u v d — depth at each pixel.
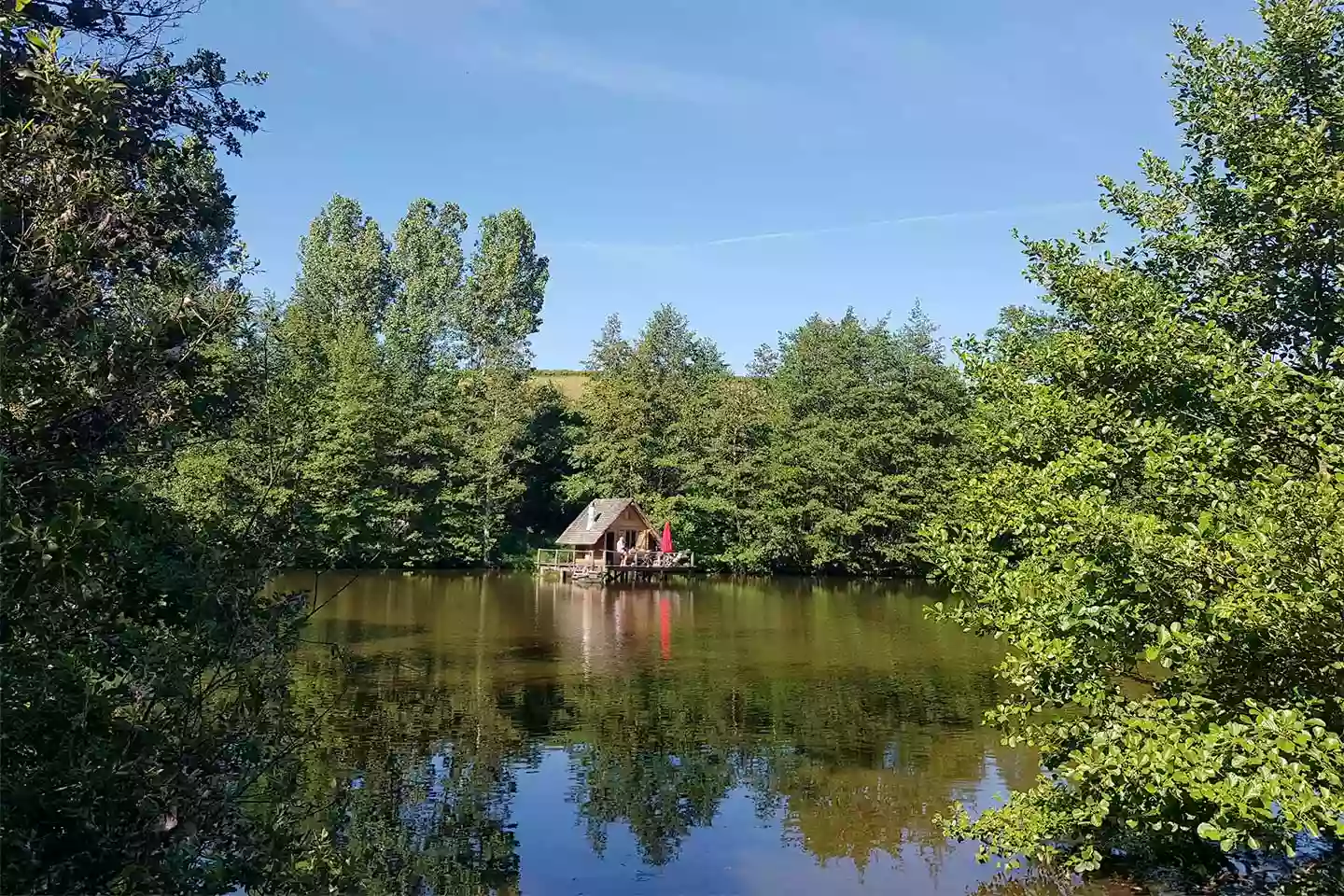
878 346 47.03
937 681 15.76
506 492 45.16
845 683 15.58
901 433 40.81
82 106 3.94
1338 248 6.27
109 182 4.15
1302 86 7.11
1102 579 5.61
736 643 20.22
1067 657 6.01
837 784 10.09
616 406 48.12
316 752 11.01
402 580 36.09
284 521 4.73
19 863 3.59
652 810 9.24
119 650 4.25
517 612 25.83
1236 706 5.49
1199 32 7.61
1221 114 7.23
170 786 4.12
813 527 41.72
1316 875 6.84
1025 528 6.55
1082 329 7.57
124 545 3.91
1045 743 6.95
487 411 50.03
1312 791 4.55
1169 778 5.04
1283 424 5.66
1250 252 7.07
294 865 4.92
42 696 3.65
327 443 36.22
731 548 43.62
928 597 31.88
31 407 3.82
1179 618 5.53
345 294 64.12
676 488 48.50
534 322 66.75
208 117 6.92
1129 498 6.42
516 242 64.12
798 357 54.53
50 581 3.49
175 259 5.51
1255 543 4.75
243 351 5.15
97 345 3.94
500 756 11.02
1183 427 6.47
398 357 52.19
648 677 16.06
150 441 4.53
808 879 7.64
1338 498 4.54
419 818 8.91
